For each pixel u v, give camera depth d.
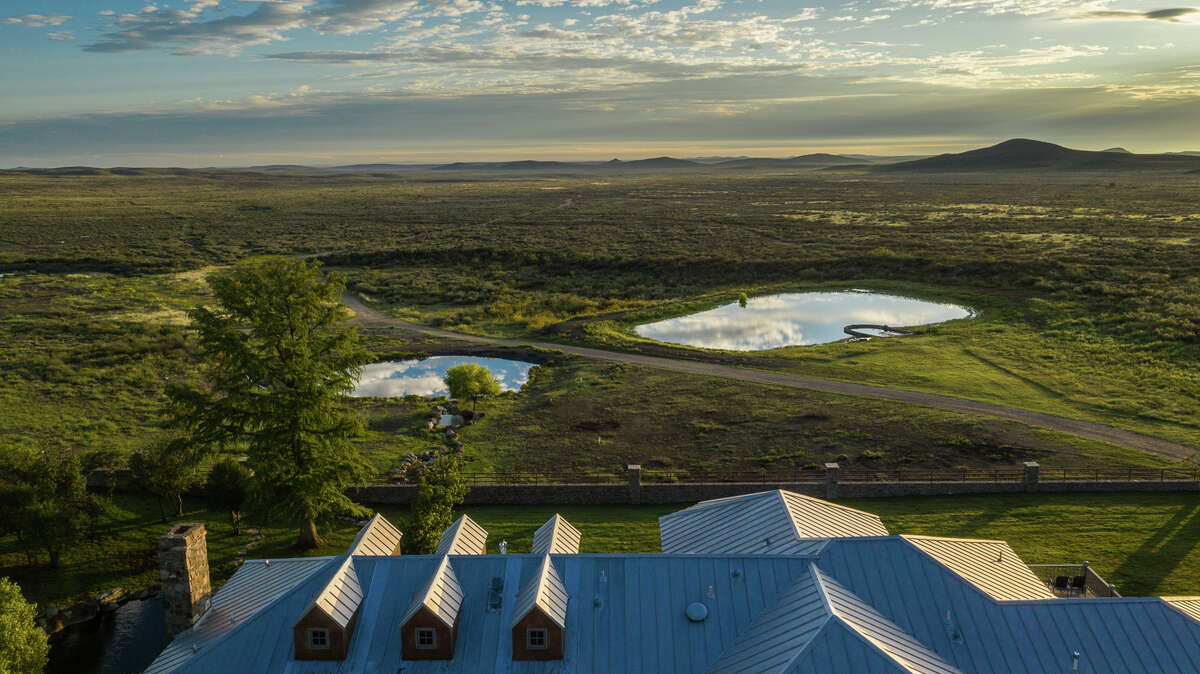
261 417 38.06
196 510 45.22
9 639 25.83
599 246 151.75
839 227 169.62
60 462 39.44
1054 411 59.50
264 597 26.52
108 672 31.95
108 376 74.25
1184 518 41.41
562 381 72.06
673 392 67.19
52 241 168.00
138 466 44.59
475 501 46.66
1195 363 69.06
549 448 55.50
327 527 42.84
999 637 23.03
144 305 108.50
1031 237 141.88
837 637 21.41
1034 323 86.62
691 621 24.45
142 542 41.16
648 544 40.47
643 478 49.59
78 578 37.53
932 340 81.44
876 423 58.06
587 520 43.69
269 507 38.38
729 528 29.88
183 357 81.56
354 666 23.56
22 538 36.88
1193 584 34.84
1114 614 23.14
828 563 25.28
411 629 23.42
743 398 64.94
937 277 110.44
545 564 25.53
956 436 54.72
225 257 150.50
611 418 61.34
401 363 81.31
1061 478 47.09
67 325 93.62
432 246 153.75
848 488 45.31
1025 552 38.03
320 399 37.34
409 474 50.38
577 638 24.14
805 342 85.31
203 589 28.23
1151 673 21.88
